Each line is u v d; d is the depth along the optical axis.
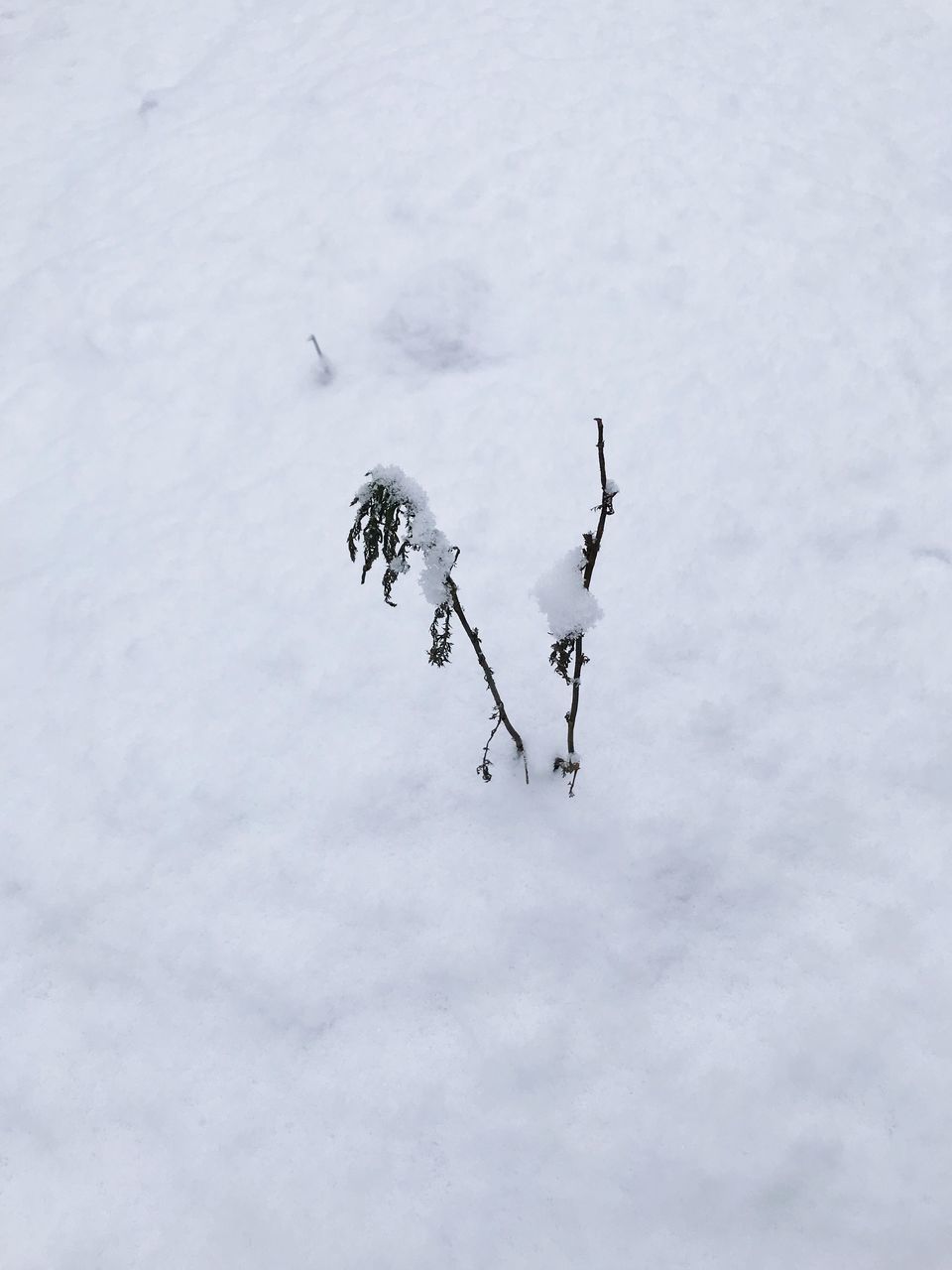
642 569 3.37
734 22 5.68
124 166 5.32
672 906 2.66
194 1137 2.38
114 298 4.57
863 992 2.46
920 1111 2.30
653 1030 2.45
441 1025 2.49
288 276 4.59
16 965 2.70
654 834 2.78
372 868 2.77
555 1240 2.21
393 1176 2.30
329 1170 2.32
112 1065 2.51
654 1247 2.18
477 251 4.57
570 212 4.65
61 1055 2.54
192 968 2.64
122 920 2.75
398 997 2.54
